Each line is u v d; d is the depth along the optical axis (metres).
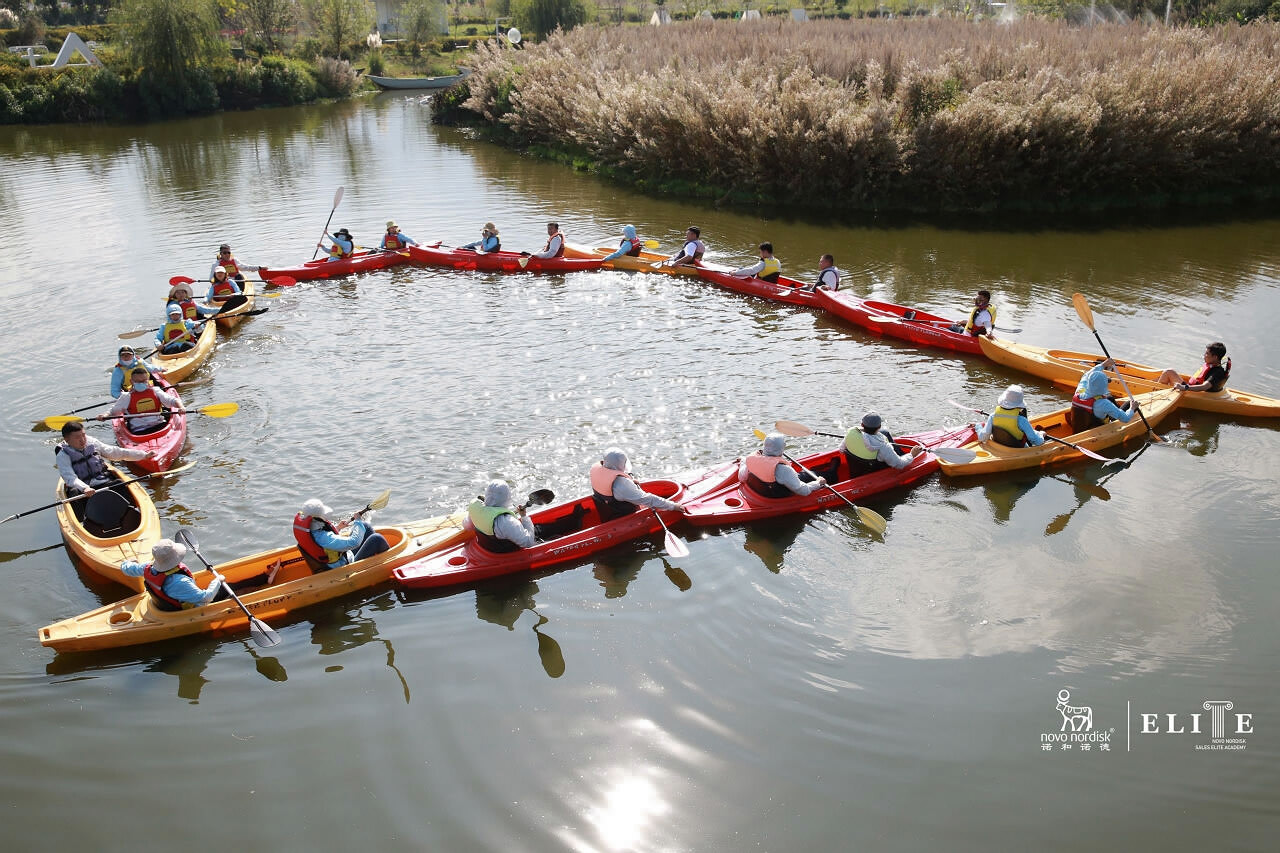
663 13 67.31
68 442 10.18
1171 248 20.73
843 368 14.16
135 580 8.96
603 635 8.46
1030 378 13.84
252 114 45.28
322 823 6.59
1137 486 10.84
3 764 7.14
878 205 24.39
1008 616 8.55
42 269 19.41
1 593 9.16
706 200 25.91
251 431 12.18
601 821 6.55
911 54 28.48
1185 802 6.64
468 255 19.59
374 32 70.25
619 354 14.70
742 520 10.02
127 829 6.57
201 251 20.69
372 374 14.01
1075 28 35.81
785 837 6.38
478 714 7.57
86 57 50.22
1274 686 7.67
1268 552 9.48
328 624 8.68
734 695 7.69
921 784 6.81
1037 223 23.11
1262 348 14.75
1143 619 8.48
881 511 10.31
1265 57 28.09
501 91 36.69
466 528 9.63
